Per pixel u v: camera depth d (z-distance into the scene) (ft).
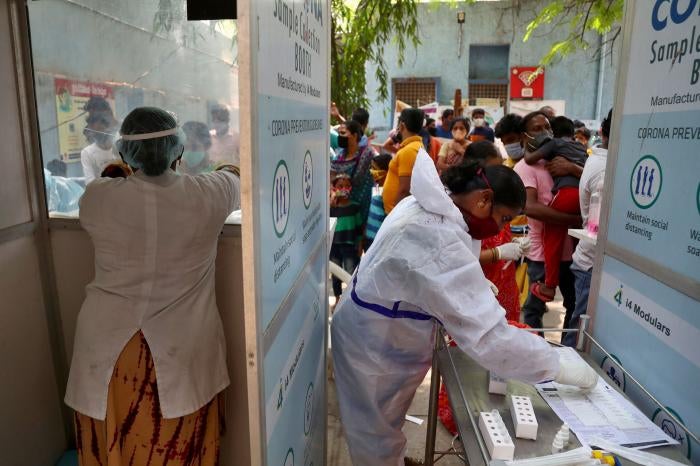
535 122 9.80
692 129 3.79
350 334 5.60
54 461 6.44
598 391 4.40
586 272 7.93
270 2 3.17
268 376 3.35
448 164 13.96
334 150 12.94
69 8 5.83
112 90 6.31
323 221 5.67
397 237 4.89
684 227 3.90
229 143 6.63
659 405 3.98
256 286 3.00
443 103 34.96
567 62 33.50
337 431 8.04
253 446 3.19
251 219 2.88
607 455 3.52
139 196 4.50
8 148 5.45
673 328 4.06
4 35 5.32
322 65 5.27
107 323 4.58
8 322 5.59
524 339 4.32
